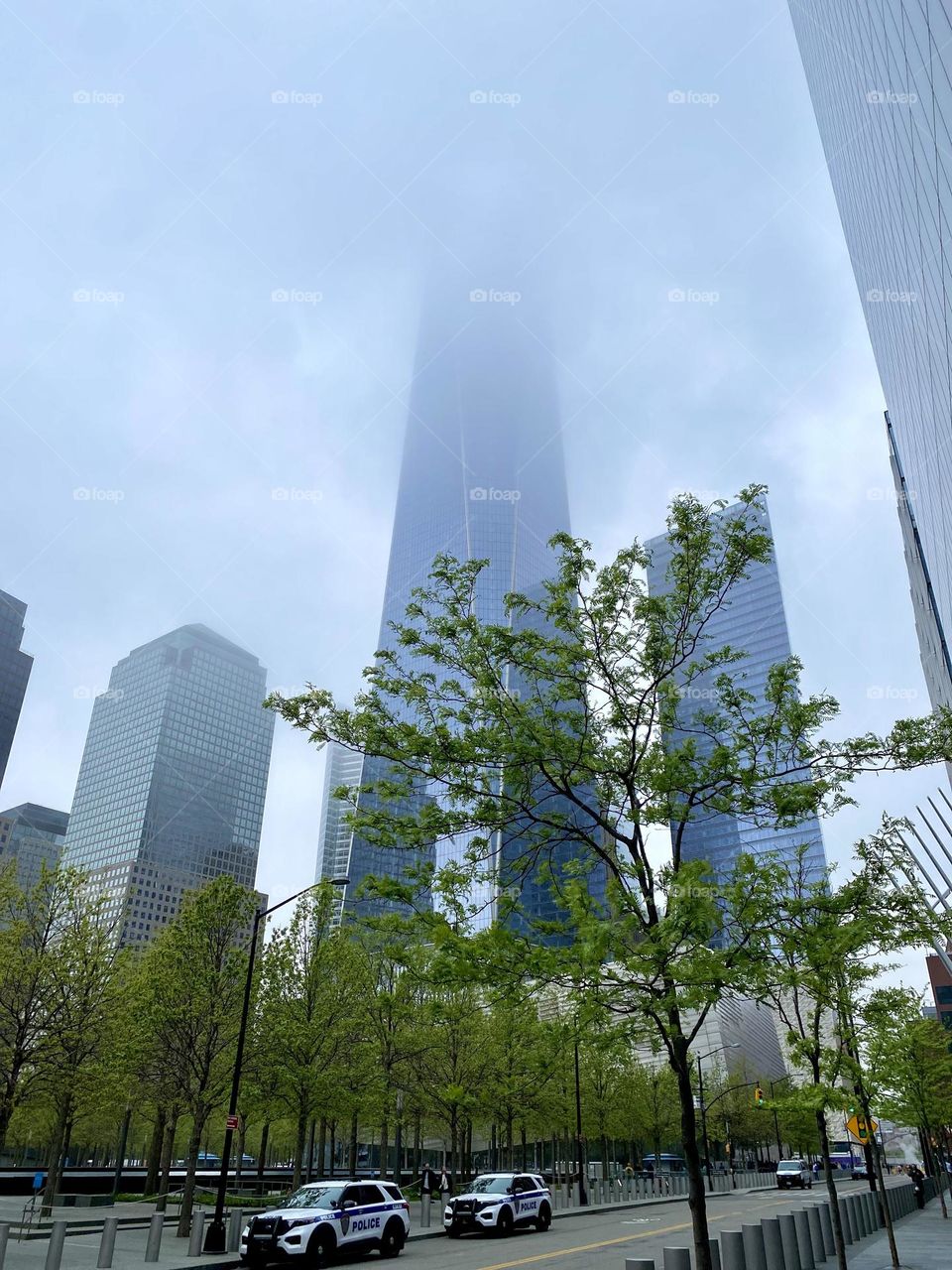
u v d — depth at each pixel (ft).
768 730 36.60
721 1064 300.20
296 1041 99.35
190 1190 84.58
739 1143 308.81
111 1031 84.38
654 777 37.01
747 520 39.83
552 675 39.88
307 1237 59.93
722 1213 104.17
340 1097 107.65
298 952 109.50
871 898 36.40
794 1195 144.77
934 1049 91.25
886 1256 57.98
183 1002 89.45
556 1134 201.16
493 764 36.99
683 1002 29.96
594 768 37.70
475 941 31.40
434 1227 92.84
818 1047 47.98
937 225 89.61
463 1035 120.98
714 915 29.22
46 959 78.84
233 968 94.48
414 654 41.73
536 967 31.07
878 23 102.22
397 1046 117.19
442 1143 240.32
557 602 40.19
